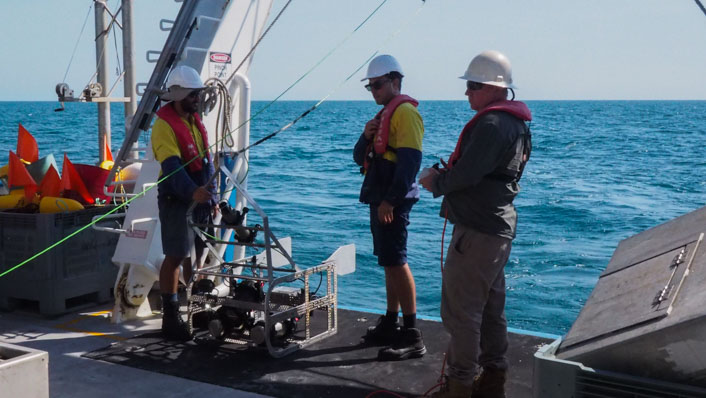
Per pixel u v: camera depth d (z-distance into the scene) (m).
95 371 4.07
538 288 10.02
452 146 46.31
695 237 3.17
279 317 4.29
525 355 4.30
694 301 2.44
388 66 4.20
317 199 19.12
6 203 5.45
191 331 4.67
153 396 3.70
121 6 7.89
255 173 26.09
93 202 5.65
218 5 5.47
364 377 3.98
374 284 9.78
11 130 60.31
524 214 17.59
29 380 2.64
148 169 5.20
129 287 5.04
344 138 50.03
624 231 15.31
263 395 3.71
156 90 5.19
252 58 5.79
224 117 5.36
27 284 5.17
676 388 2.29
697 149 42.12
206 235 4.76
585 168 30.38
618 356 2.45
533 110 160.00
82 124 72.12
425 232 14.09
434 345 4.55
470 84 3.32
